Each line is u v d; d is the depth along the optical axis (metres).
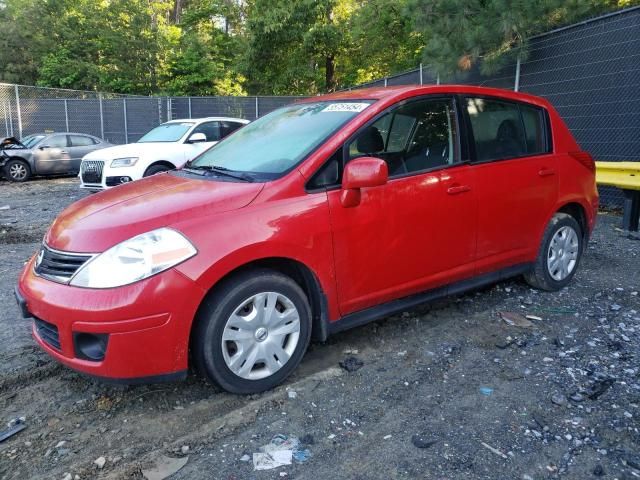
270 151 3.65
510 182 4.19
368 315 3.57
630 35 7.57
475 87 4.18
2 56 30.98
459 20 9.40
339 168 3.37
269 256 3.01
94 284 2.72
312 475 2.43
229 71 29.25
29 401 3.12
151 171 10.33
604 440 2.64
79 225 3.04
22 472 2.49
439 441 2.65
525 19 8.57
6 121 20.92
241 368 3.02
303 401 3.05
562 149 4.69
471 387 3.17
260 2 25.55
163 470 2.48
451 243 3.87
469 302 4.53
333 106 3.88
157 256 2.73
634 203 6.96
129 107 22.19
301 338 3.23
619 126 7.84
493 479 2.38
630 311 4.29
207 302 2.89
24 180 15.02
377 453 2.57
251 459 2.54
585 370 3.33
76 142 16.00
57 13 31.91
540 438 2.67
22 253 6.53
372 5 21.88
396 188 3.53
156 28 30.97
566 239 4.75
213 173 3.68
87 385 3.28
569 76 8.56
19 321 4.31
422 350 3.66
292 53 26.09
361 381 3.26
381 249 3.49
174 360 2.79
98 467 2.51
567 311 4.31
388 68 24.20
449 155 3.91
